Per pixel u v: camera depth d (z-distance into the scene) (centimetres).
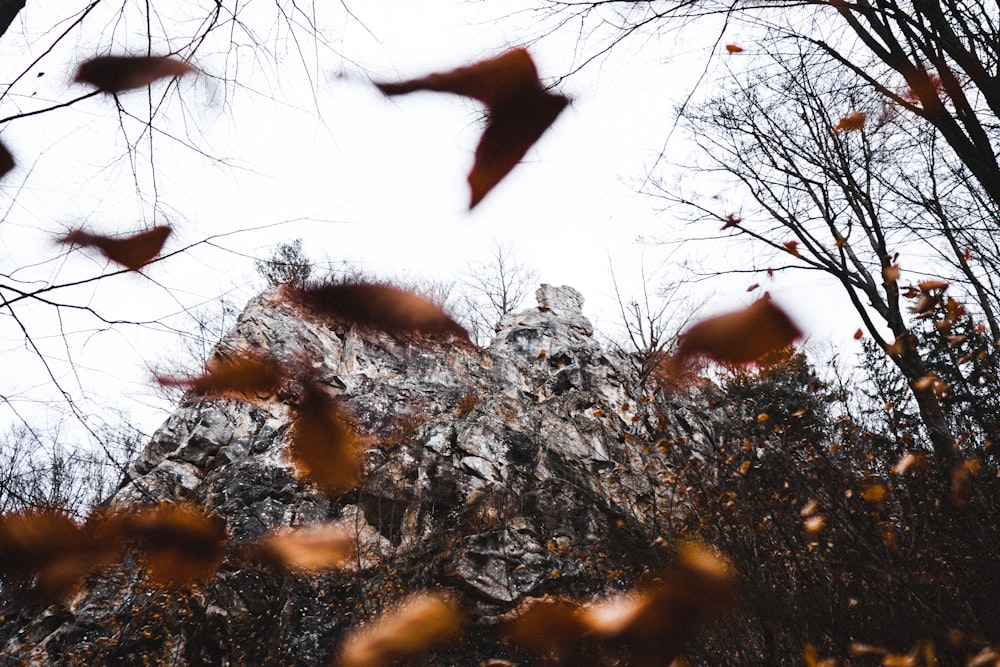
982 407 347
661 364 1015
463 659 933
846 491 344
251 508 1210
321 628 1035
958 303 330
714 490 414
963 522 311
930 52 303
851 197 685
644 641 381
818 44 394
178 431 1506
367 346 1562
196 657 1070
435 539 1158
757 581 347
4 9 214
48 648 1059
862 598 304
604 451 1245
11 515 424
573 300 2062
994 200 319
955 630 259
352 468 1183
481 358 1658
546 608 660
